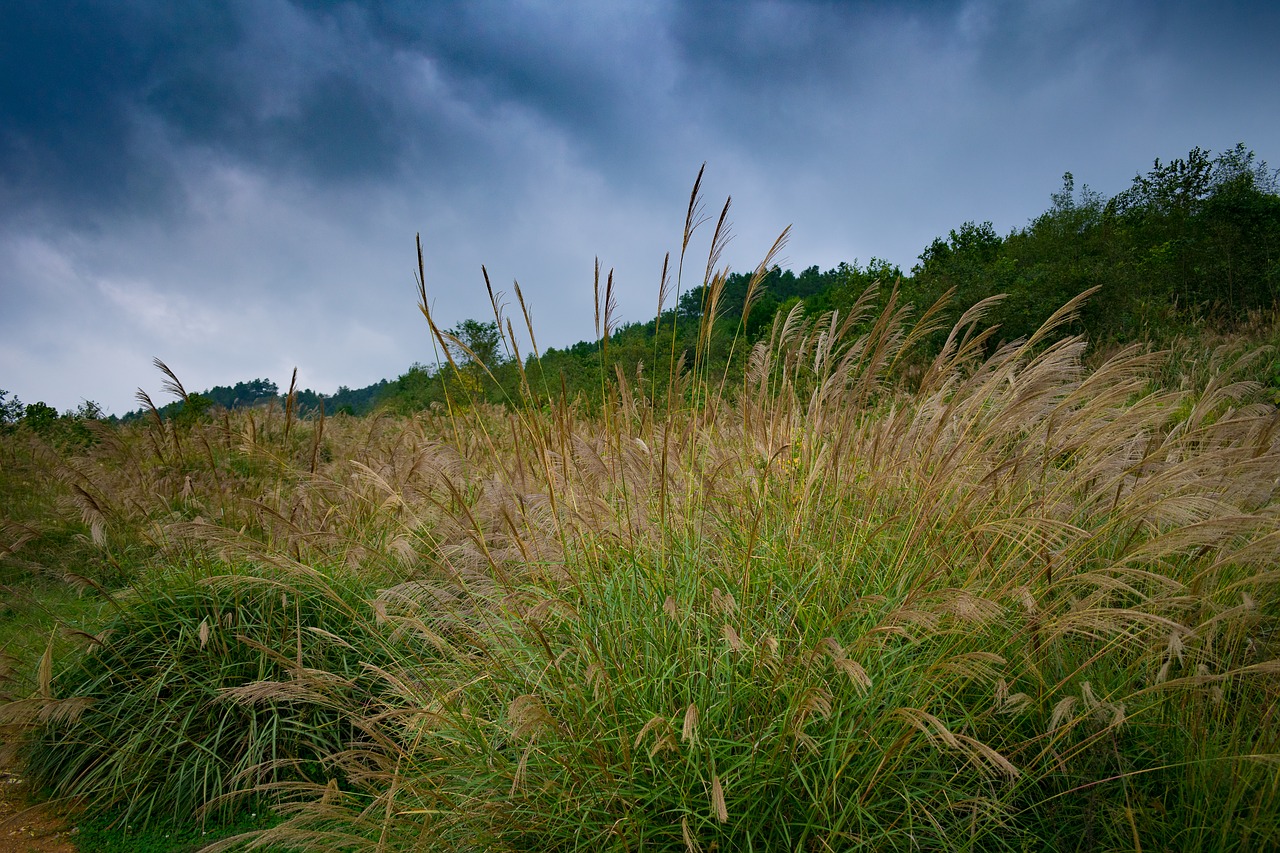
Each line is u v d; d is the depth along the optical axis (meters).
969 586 2.90
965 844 2.47
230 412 10.88
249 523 5.57
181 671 3.94
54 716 3.41
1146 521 3.12
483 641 3.36
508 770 2.81
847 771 2.63
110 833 3.49
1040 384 3.26
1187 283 14.73
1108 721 2.62
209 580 4.14
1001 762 2.17
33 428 13.23
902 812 2.55
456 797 2.88
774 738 2.65
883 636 2.77
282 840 3.33
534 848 2.71
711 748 2.52
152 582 4.49
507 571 3.68
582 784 2.71
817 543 3.43
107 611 4.51
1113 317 11.48
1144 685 2.87
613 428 3.99
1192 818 2.49
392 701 3.86
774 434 3.96
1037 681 2.85
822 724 2.70
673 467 3.91
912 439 3.61
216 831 3.49
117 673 4.09
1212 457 2.79
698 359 4.16
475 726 3.06
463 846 2.75
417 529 4.43
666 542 3.58
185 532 3.96
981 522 3.23
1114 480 3.15
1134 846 2.40
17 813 3.65
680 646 2.98
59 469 7.59
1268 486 3.07
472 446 5.61
